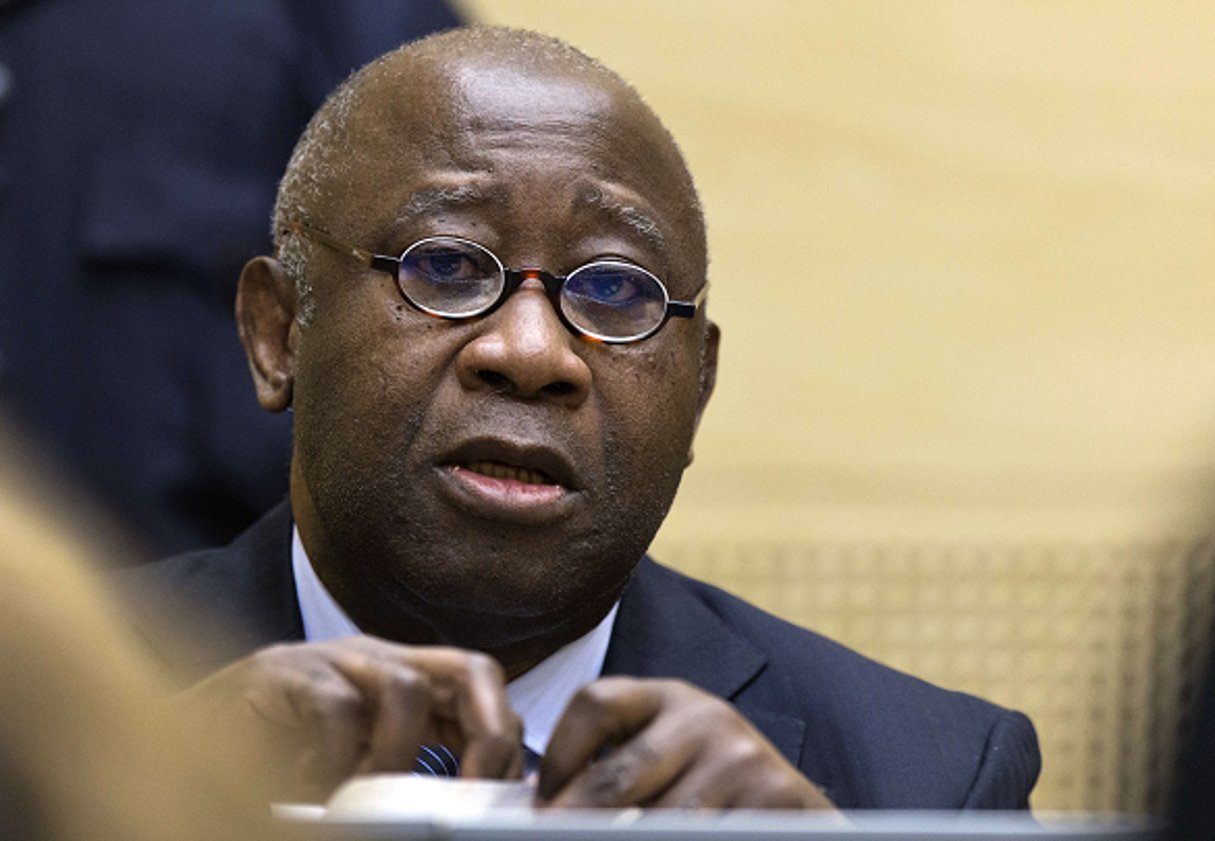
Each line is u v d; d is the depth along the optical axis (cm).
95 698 209
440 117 690
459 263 675
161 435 1009
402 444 672
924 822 314
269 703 540
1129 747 1806
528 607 677
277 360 743
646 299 691
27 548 213
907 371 2388
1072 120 2466
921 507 2342
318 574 725
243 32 1046
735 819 314
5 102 1027
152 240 1015
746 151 2417
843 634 2269
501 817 312
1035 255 2428
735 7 2422
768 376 2369
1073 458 2375
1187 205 2447
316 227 704
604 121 698
